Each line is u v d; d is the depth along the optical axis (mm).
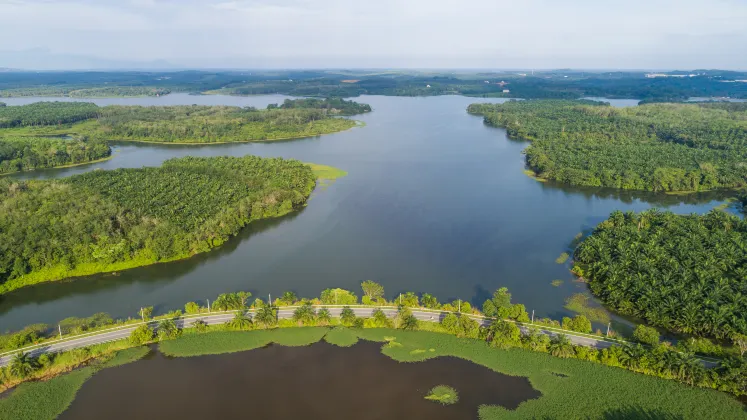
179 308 158375
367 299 156000
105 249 183125
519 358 130500
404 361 130500
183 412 112500
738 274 160500
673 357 119062
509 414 111375
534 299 164125
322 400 116438
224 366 128875
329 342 139125
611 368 124812
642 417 108750
